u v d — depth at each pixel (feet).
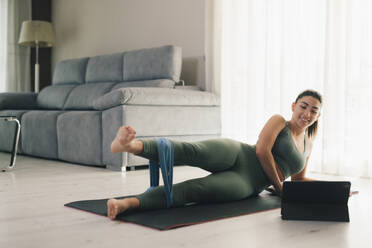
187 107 11.32
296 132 6.44
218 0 12.78
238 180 6.00
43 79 20.45
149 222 4.88
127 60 13.71
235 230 4.68
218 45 12.80
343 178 9.40
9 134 14.33
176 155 5.42
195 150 5.57
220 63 12.78
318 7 10.33
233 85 12.48
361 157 9.53
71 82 16.05
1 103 15.39
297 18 10.74
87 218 5.25
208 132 11.88
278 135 6.38
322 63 10.32
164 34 14.93
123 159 10.04
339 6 9.92
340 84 9.95
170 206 5.54
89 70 15.25
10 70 19.54
